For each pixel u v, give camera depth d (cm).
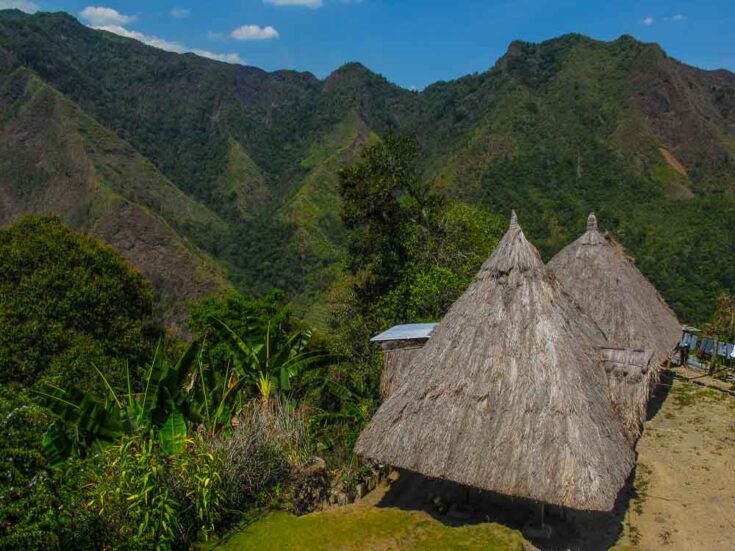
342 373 1391
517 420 675
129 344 1788
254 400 787
